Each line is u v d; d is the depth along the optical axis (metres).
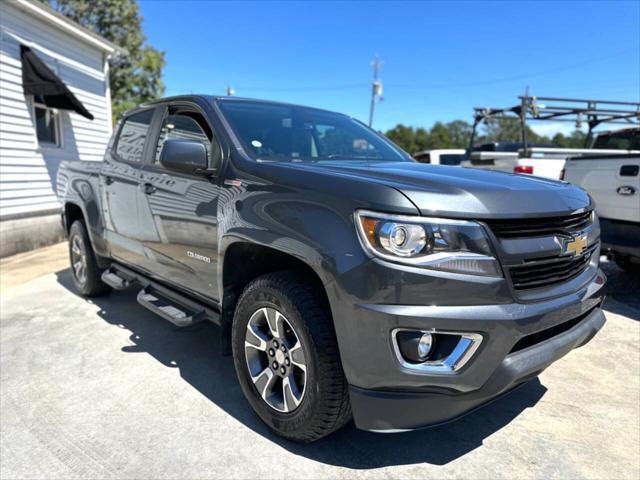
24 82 8.48
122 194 3.96
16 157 8.40
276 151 3.02
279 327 2.44
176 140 2.83
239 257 2.79
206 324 4.36
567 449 2.52
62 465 2.37
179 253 3.27
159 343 3.92
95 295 5.14
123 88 24.97
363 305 2.00
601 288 2.63
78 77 10.37
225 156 2.88
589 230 2.64
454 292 1.97
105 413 2.84
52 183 9.45
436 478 2.27
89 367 3.47
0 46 8.01
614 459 2.45
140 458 2.42
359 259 2.02
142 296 3.72
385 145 3.85
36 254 8.01
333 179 2.25
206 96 3.34
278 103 3.65
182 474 2.30
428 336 2.01
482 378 2.04
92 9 23.23
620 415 2.86
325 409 2.24
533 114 8.05
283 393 2.48
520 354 2.12
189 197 3.07
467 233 2.00
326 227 2.14
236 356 2.72
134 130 4.11
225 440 2.57
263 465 2.36
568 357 3.68
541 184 2.56
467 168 3.03
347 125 3.85
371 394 2.07
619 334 4.11
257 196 2.51
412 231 1.96
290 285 2.34
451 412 2.09
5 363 3.55
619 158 4.77
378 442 2.56
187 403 2.96
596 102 8.20
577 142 15.62
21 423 2.75
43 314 4.66
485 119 9.40
